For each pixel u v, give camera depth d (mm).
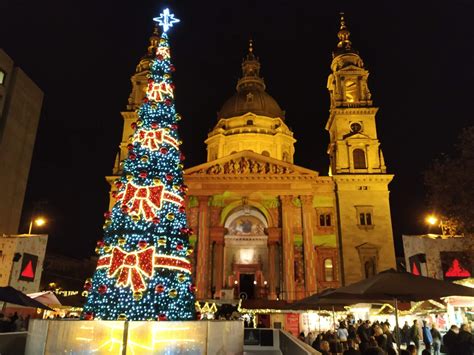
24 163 62500
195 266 59750
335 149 66125
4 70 59281
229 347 14391
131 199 20750
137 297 18547
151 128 22516
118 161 65188
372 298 16953
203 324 13562
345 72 69625
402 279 14641
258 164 64562
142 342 12750
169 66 25141
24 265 47406
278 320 53844
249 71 92375
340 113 66812
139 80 70750
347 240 59906
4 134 57781
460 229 29203
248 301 54188
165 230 20438
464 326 20250
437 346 28391
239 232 67688
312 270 58906
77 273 79938
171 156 22406
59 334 12891
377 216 61000
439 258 41312
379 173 62906
